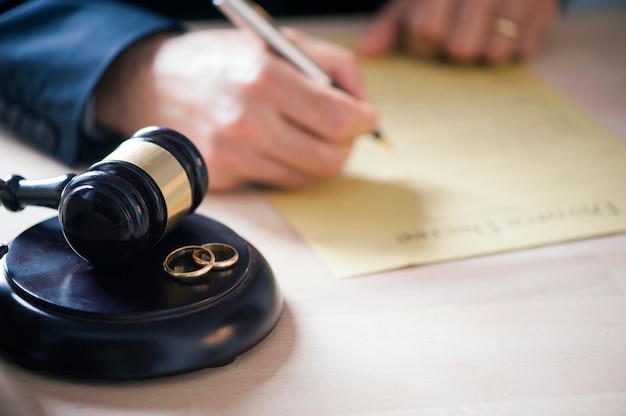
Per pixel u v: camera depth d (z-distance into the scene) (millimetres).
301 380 494
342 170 834
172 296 496
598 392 494
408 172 832
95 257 507
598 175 830
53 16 880
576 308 589
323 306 580
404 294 601
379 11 1387
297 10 1453
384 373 504
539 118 983
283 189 792
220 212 735
